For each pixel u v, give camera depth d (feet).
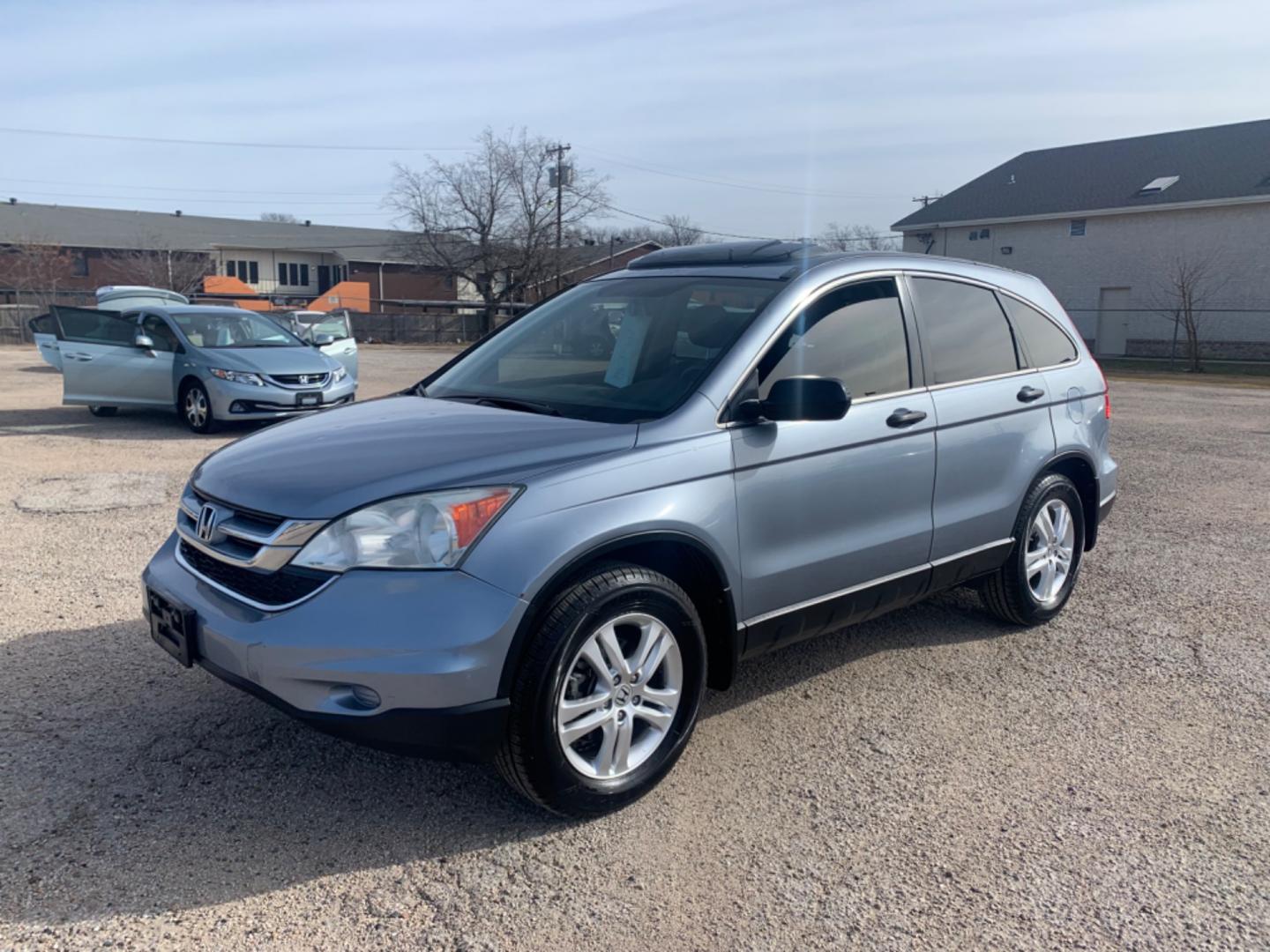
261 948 8.27
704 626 11.71
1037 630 16.62
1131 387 72.95
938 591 14.60
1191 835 10.36
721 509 11.09
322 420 12.60
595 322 13.93
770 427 11.66
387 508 9.50
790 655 15.38
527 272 161.68
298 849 9.76
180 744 11.81
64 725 12.18
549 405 12.30
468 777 11.31
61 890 8.91
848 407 11.08
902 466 13.23
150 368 38.11
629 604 10.23
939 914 8.97
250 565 9.89
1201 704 13.69
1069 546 16.92
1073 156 132.67
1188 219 112.98
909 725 12.89
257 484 10.38
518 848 9.89
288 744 11.89
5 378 62.64
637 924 8.75
